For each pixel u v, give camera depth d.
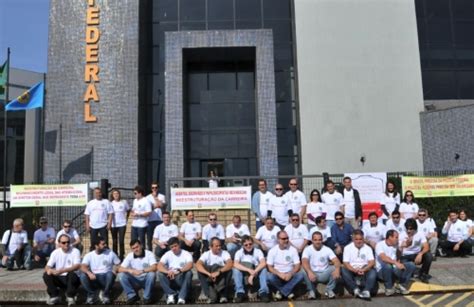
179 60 20.66
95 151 19.83
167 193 14.57
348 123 21.20
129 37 20.34
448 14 24.03
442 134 20.58
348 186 11.41
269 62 20.72
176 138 20.06
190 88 22.73
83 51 20.34
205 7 22.92
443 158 20.47
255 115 22.44
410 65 21.67
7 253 12.21
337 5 21.98
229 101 22.58
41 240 12.57
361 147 21.05
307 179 16.78
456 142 20.16
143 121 21.69
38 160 30.03
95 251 9.31
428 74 23.47
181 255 9.27
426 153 20.97
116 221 11.46
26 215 17.28
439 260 11.84
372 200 13.49
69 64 20.31
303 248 10.06
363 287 9.40
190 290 9.30
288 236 9.45
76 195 13.56
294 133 22.09
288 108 22.31
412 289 9.52
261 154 20.02
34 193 13.55
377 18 21.92
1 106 29.50
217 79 22.80
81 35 20.45
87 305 9.24
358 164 20.92
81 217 17.75
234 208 13.07
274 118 20.31
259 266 9.23
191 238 11.11
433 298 9.19
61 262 9.24
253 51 21.50
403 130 21.19
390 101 21.38
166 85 20.44
